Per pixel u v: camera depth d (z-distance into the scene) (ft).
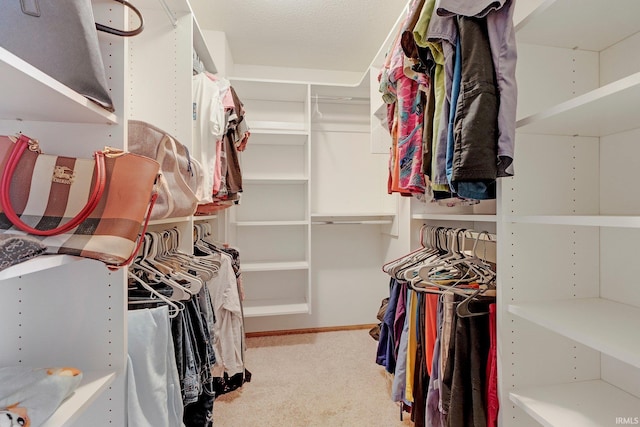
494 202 5.17
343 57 8.58
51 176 2.00
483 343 3.50
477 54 2.66
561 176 3.39
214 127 4.71
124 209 2.07
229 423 5.21
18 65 1.50
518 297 3.29
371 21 6.95
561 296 3.38
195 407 3.94
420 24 3.08
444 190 3.32
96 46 2.08
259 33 7.40
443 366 3.82
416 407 4.54
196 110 4.76
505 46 2.66
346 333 9.06
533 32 3.04
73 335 2.51
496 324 3.35
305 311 8.14
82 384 2.28
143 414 2.58
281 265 8.26
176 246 4.48
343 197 9.36
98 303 2.52
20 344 2.47
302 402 5.76
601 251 3.44
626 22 2.86
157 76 4.45
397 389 5.03
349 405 5.67
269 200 9.06
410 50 3.58
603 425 2.67
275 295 9.09
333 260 9.39
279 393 6.03
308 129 8.11
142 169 2.16
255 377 6.60
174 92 4.46
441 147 3.15
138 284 3.45
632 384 3.10
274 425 5.16
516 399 3.10
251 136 8.15
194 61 5.14
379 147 6.72
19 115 2.31
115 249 1.98
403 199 7.11
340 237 9.40
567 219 2.50
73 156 2.52
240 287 6.67
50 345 2.49
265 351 7.86
